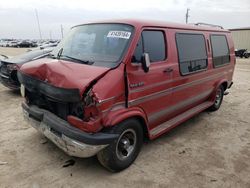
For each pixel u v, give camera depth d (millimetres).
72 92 2959
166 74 4152
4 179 3395
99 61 3527
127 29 3705
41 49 8734
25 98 4066
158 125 4434
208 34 5645
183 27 4734
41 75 3363
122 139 3553
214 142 4781
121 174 3609
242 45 39344
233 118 6207
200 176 3641
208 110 6625
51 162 3828
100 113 3061
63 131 3232
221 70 6305
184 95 4863
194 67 5000
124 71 3354
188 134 5117
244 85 10938
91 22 4359
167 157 4125
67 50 4129
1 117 5699
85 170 3658
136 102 3600
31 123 3961
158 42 4027
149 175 3609
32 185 3291
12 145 4320
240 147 4613
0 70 7691
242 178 3637
